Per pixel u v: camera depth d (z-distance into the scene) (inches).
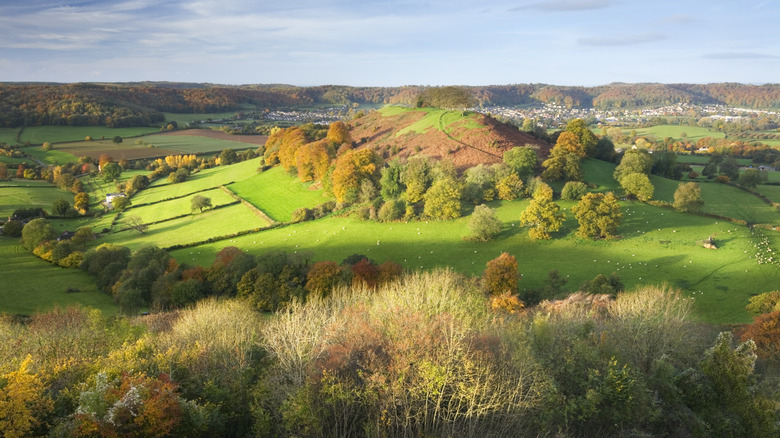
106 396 778.8
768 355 1419.8
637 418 864.3
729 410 901.2
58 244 3417.8
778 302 1892.2
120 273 2881.4
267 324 1544.0
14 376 816.9
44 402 821.9
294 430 863.1
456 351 933.2
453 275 2236.7
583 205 3157.0
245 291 2447.1
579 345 1016.2
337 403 882.1
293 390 935.0
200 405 893.2
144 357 1085.8
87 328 1483.8
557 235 3221.0
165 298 2539.4
